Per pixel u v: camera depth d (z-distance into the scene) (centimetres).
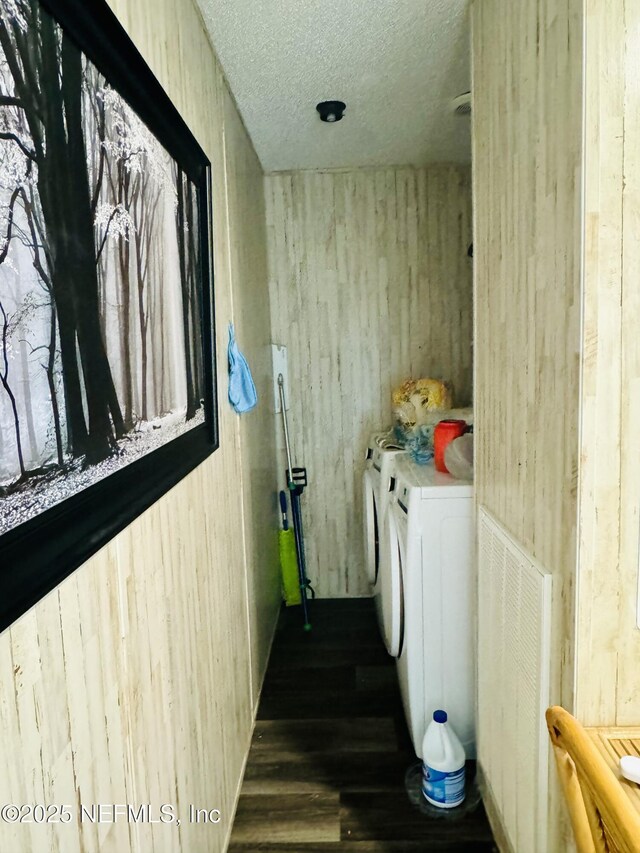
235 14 149
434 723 167
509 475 131
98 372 73
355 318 291
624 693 97
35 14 58
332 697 220
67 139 65
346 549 304
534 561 113
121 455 81
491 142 141
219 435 156
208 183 140
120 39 78
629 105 88
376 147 255
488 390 149
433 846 151
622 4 87
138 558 90
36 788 58
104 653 76
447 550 172
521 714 120
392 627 195
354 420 297
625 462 93
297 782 175
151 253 96
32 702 58
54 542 61
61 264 64
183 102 129
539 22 107
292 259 289
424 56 176
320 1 147
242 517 190
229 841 154
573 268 94
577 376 93
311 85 192
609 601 95
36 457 57
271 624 262
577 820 72
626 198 89
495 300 141
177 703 110
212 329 140
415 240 286
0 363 51
